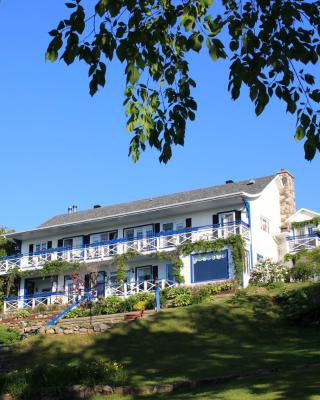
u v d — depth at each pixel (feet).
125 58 24.63
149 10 26.08
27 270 133.80
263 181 134.51
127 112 29.09
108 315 93.56
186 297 102.32
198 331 72.90
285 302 80.84
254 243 120.06
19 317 114.52
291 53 24.06
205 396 40.57
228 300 87.56
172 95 28.55
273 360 53.98
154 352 65.10
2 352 68.59
